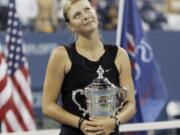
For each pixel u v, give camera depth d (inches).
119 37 562.6
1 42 677.3
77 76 328.8
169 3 863.7
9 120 567.8
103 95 322.3
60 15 789.9
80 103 328.5
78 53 332.5
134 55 568.4
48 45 696.4
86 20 326.3
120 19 563.2
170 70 746.2
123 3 565.0
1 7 762.2
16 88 583.5
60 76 333.1
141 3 864.3
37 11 780.6
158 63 741.9
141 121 569.6
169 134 713.0
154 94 576.7
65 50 332.8
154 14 863.7
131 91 342.3
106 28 815.1
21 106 579.8
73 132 331.0
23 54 593.3
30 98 586.6
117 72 336.8
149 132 582.9
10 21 592.4
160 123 499.8
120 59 338.3
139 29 571.2
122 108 339.6
